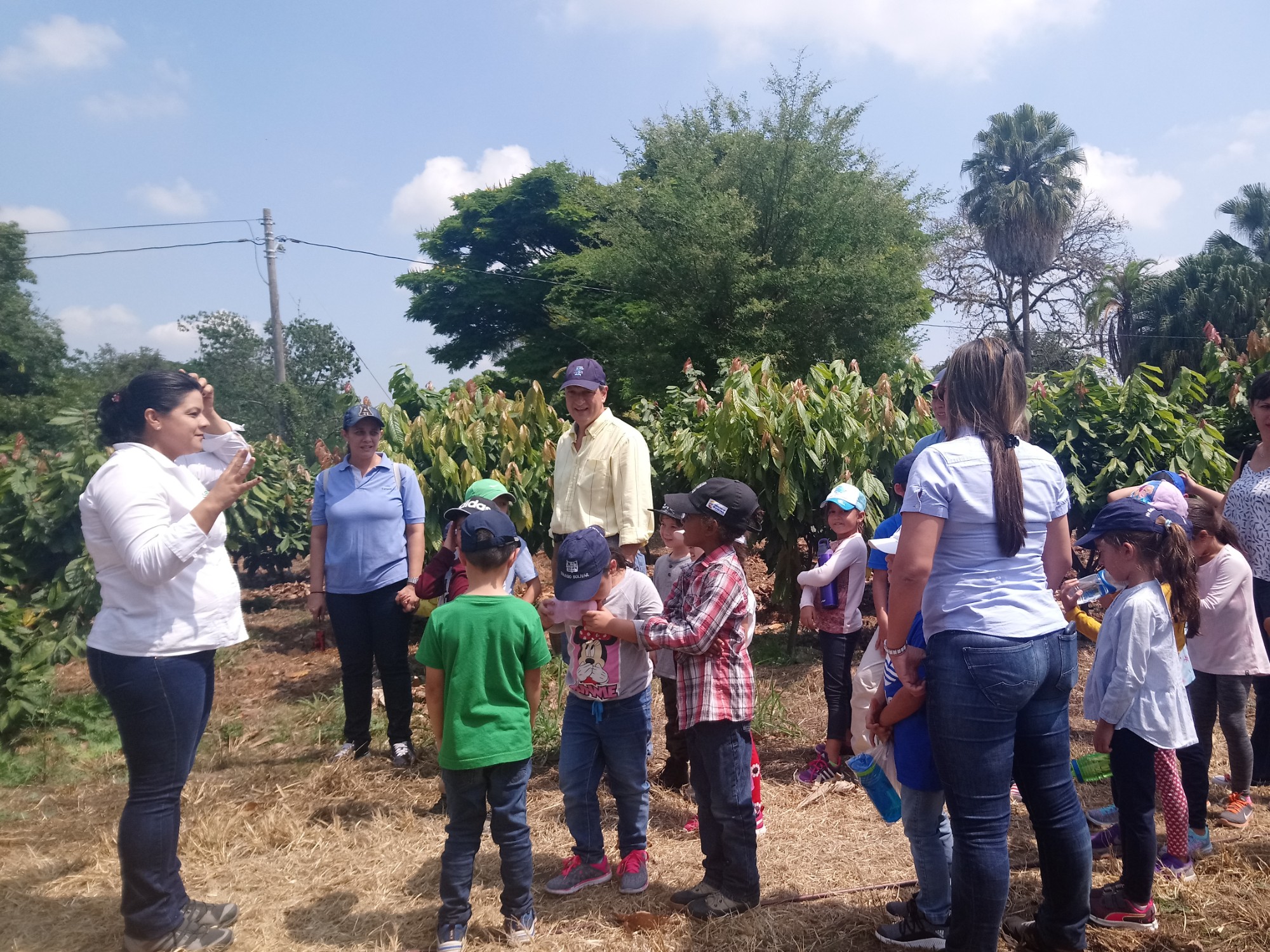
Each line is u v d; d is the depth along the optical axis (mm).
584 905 3412
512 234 36312
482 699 3145
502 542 3301
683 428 7723
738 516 3256
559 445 5105
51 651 5922
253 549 11312
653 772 4816
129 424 3246
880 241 23172
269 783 4844
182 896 3230
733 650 3242
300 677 7293
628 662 3518
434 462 7043
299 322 31859
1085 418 7234
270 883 3650
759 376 7188
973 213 37438
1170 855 3434
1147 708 3006
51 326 29766
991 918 2469
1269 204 32375
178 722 3094
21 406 27188
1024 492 2551
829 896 3383
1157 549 3113
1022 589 2504
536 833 4121
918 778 2822
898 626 2516
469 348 36188
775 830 4062
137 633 3045
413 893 3561
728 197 22547
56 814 4504
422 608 6758
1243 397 7469
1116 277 33562
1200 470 6902
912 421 6891
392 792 4691
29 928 3307
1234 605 3783
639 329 24594
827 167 23219
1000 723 2443
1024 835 3869
